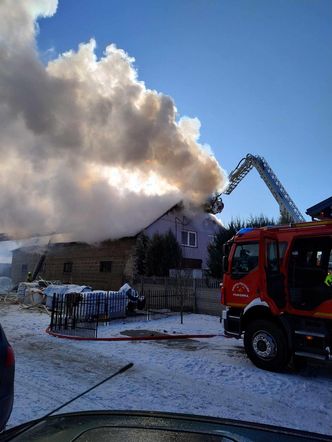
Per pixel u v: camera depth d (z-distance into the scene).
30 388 5.18
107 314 11.97
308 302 6.52
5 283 27.08
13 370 3.40
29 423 2.25
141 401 4.82
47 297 15.60
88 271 21.86
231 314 7.79
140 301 14.90
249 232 7.64
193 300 15.38
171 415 2.20
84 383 5.54
